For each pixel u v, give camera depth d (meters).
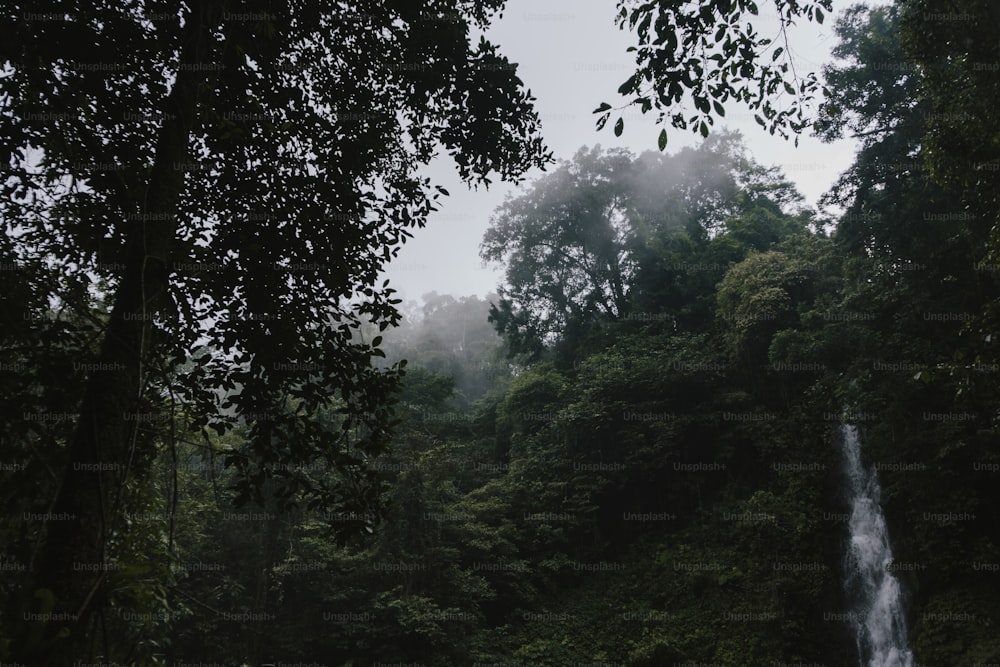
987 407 12.56
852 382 15.78
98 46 4.32
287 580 16.52
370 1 5.29
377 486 5.09
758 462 19.56
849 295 15.67
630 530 21.25
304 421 5.07
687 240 28.64
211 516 15.98
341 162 5.59
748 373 20.56
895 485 14.30
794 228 28.02
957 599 12.53
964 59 8.28
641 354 24.36
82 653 2.68
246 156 5.23
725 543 18.12
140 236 3.49
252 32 4.70
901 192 14.15
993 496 13.16
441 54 5.65
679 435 20.95
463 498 21.69
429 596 16.80
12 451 3.31
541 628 17.98
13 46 4.01
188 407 4.86
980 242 11.41
